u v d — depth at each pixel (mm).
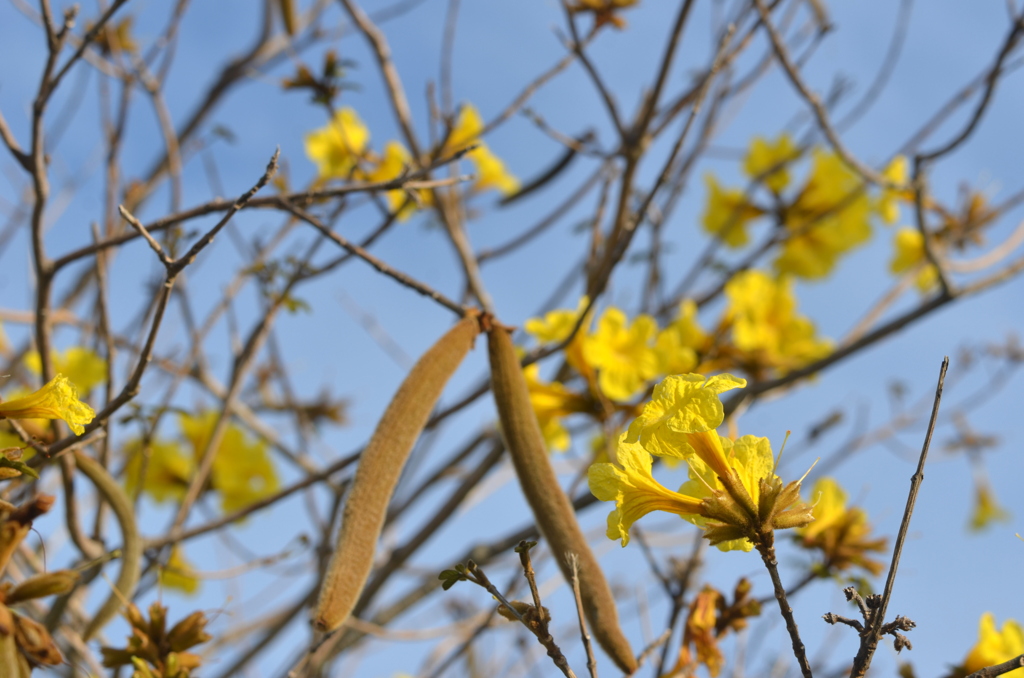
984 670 1703
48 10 2844
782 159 5691
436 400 2229
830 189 5562
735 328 4621
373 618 5160
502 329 2434
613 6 4129
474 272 4461
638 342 3934
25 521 1868
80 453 2689
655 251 4902
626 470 1889
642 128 4012
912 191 4469
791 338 4812
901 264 6047
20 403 2012
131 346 4109
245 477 5180
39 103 2918
